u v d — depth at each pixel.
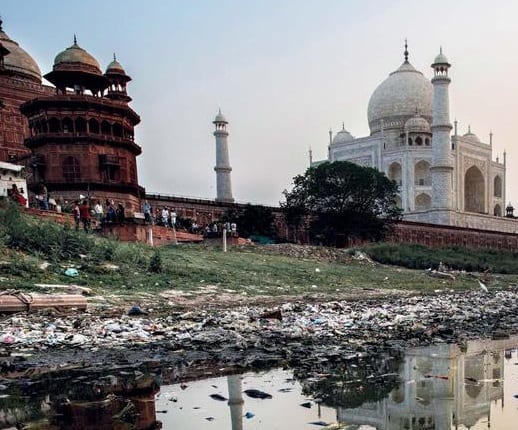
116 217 33.16
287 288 21.64
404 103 91.50
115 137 44.56
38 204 34.72
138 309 12.62
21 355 7.92
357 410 5.01
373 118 94.94
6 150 54.28
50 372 6.80
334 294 20.58
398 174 88.00
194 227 45.56
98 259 20.61
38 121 44.25
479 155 96.00
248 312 13.23
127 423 4.61
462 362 7.45
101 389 5.91
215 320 11.59
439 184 78.12
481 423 4.58
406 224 65.88
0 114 54.19
